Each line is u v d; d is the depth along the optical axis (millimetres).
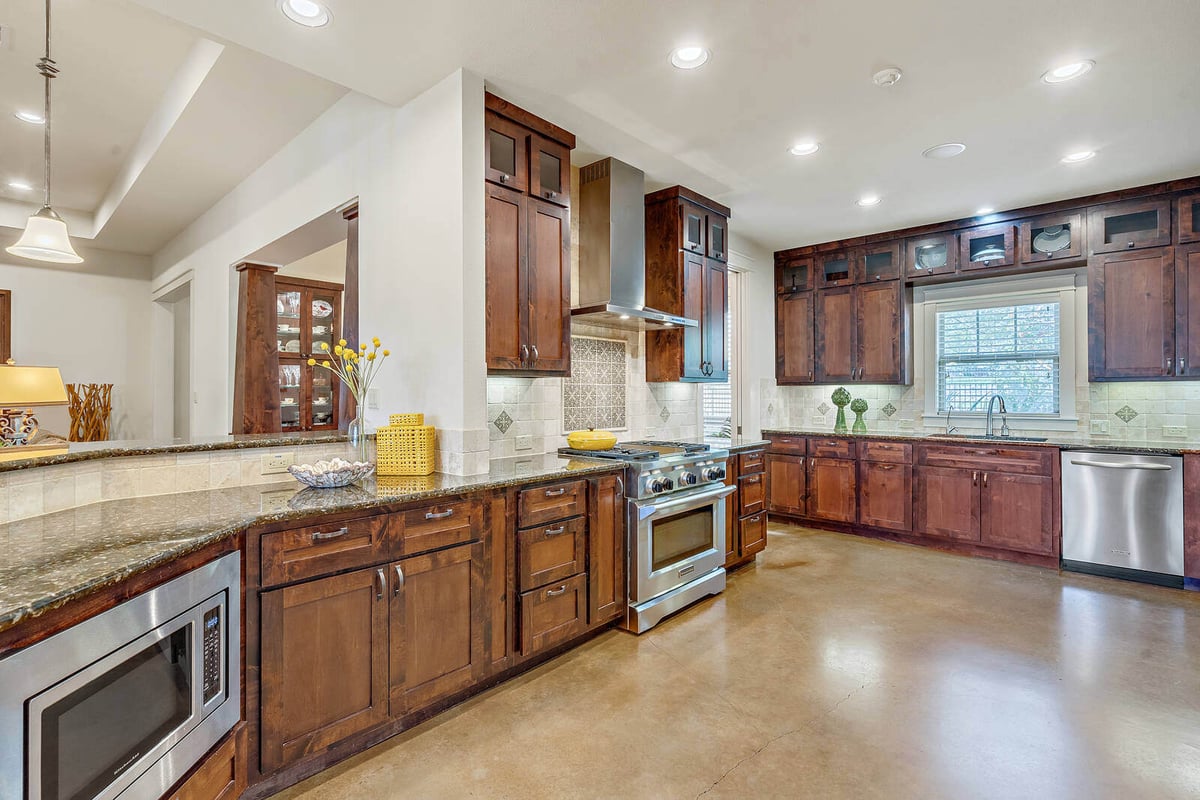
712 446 3727
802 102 2701
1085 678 2389
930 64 2391
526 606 2408
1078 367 4281
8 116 3766
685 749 1944
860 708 2186
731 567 3852
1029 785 1745
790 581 3672
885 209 4281
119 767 1185
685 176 3656
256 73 2863
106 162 4527
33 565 1190
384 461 2449
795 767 1845
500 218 2621
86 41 2955
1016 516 4035
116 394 6336
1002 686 2332
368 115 2959
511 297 2662
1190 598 3312
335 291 6938
